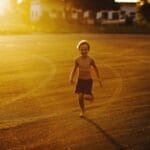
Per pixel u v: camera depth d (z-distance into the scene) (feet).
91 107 38.19
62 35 142.41
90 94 35.01
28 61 70.44
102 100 41.34
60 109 37.37
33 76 55.31
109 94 44.50
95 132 30.78
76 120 33.86
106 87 48.57
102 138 29.45
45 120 33.71
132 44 110.63
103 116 35.22
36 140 28.76
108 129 31.58
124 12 244.42
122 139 29.30
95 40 121.80
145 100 41.93
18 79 52.80
